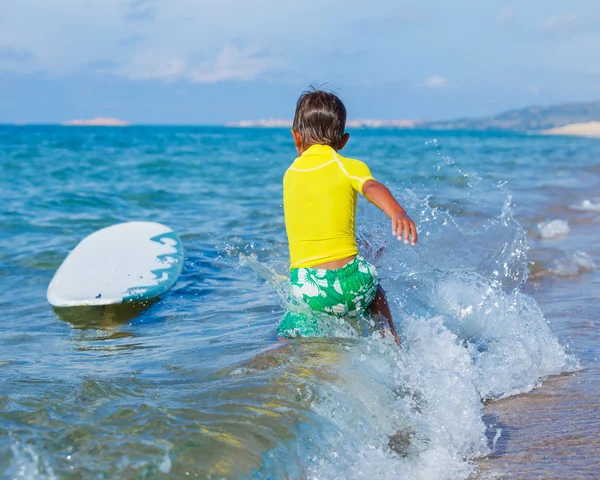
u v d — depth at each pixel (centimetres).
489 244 448
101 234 581
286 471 193
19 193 980
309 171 304
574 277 546
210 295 465
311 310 305
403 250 407
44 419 207
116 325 398
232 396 235
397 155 2372
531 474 208
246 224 740
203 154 2231
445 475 208
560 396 281
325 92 323
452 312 353
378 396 247
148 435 197
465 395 260
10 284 497
